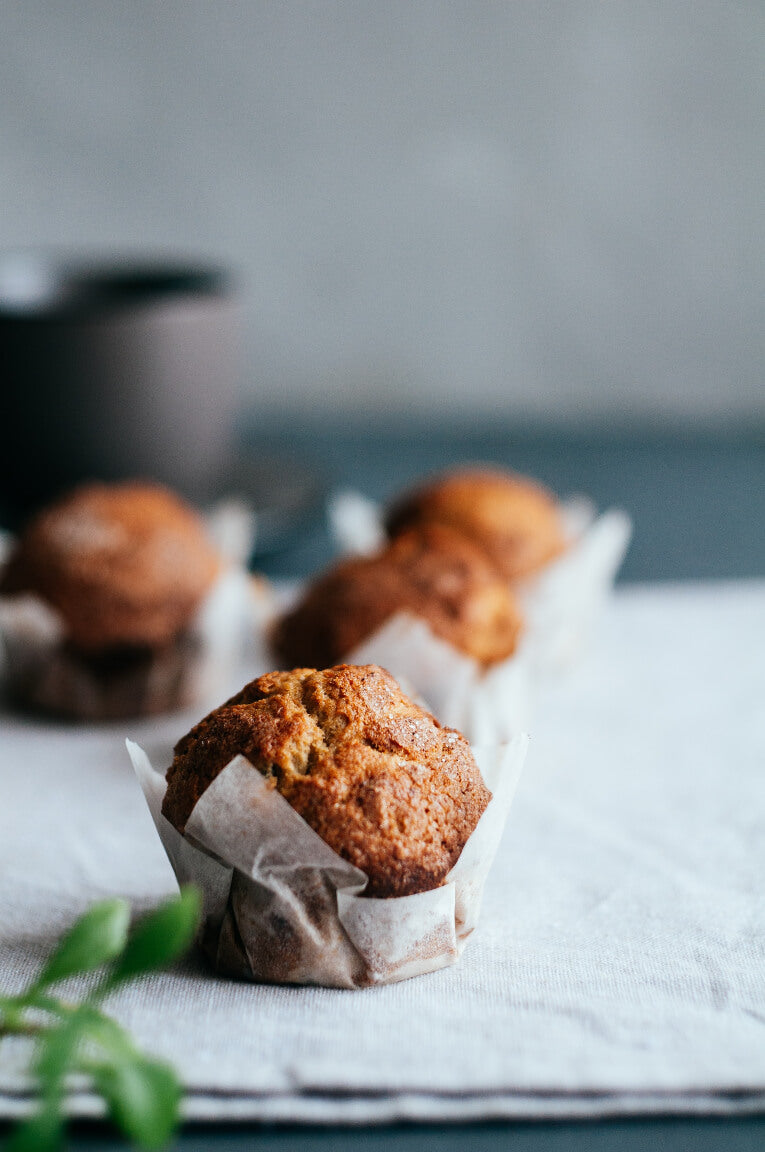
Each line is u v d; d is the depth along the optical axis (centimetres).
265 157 95
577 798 56
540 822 54
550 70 94
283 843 45
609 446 95
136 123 94
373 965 45
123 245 96
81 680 61
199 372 72
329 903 45
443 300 97
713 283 97
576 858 52
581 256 97
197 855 46
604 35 94
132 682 62
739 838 53
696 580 74
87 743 60
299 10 93
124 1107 38
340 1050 43
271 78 94
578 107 95
